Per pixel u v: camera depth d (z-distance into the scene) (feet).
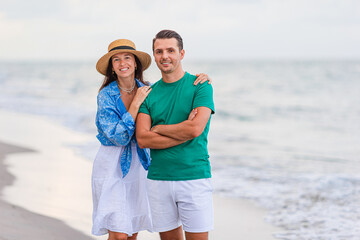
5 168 23.04
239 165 25.98
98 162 11.07
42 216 15.06
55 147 29.89
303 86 91.40
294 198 18.85
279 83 101.35
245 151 31.01
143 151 11.03
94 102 67.67
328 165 26.30
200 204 9.53
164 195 9.75
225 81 113.60
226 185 21.11
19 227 13.62
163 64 9.61
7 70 222.48
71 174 22.03
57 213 15.58
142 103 10.21
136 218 11.43
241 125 46.39
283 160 27.76
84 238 13.20
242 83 105.29
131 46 10.91
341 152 31.04
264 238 14.06
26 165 23.94
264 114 54.44
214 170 24.58
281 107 60.39
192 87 9.75
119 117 10.80
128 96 11.21
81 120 45.70
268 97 74.18
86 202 17.21
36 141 32.50
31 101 68.28
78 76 156.04
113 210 10.73
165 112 9.82
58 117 48.32
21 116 49.19
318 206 17.65
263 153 30.27
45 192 18.52
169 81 9.91
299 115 52.90
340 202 18.22
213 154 29.76
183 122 9.30
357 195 19.31
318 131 41.45
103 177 10.95
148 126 9.98
